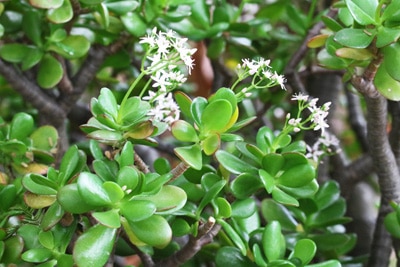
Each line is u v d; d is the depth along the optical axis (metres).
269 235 0.64
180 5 0.86
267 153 0.67
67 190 0.57
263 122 1.11
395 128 0.84
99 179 0.56
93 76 0.89
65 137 0.91
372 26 0.64
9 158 0.74
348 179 0.98
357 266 0.83
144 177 0.58
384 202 0.82
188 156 0.60
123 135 0.62
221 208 0.63
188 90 1.13
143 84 1.00
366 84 0.69
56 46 0.80
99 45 0.89
